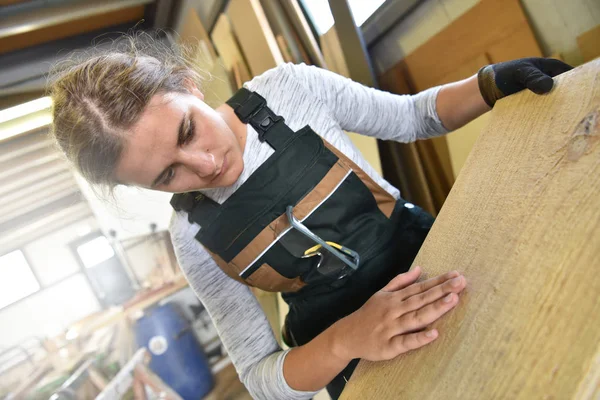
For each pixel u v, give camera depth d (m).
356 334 0.54
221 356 2.67
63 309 2.66
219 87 2.22
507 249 0.44
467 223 0.52
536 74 0.53
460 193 0.56
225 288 0.81
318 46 1.62
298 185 0.71
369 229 0.76
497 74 0.60
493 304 0.41
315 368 0.60
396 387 0.46
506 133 0.55
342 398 0.53
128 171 0.60
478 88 0.65
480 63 1.12
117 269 2.66
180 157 0.59
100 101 0.57
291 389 0.64
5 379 2.52
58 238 2.59
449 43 1.19
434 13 1.20
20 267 2.58
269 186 0.71
